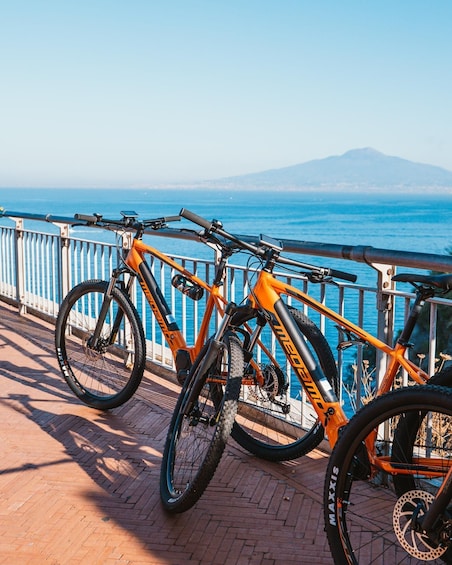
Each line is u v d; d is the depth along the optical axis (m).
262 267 3.08
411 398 2.16
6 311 8.18
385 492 3.28
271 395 3.36
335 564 2.40
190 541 2.82
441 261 2.78
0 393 4.84
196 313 4.70
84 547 2.76
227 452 3.77
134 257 4.23
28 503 3.14
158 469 3.54
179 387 5.05
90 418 4.32
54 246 7.06
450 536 2.14
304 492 3.27
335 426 2.75
